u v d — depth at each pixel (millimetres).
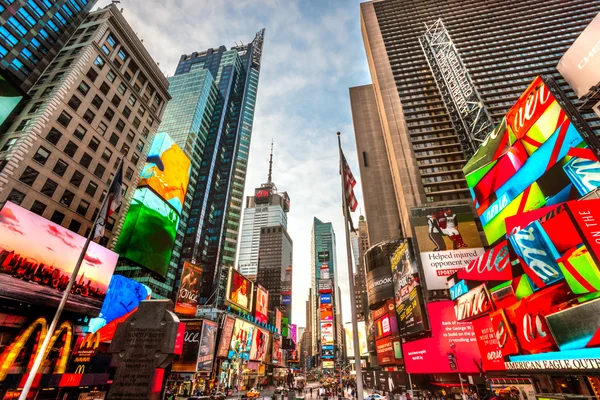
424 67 104812
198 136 129125
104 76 52219
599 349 15758
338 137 19250
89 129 47500
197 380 53875
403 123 91500
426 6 123438
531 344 21250
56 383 30250
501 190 32688
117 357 13484
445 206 58938
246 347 76062
